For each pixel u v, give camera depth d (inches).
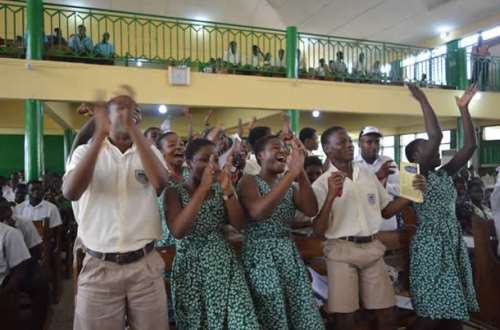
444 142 453.1
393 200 92.7
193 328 69.0
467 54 393.1
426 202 95.0
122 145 67.5
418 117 406.9
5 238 109.6
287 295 75.5
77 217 66.9
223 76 293.9
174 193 72.2
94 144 60.9
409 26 491.8
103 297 63.3
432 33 507.2
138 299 64.6
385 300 85.1
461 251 95.4
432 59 410.0
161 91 278.4
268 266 74.6
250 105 300.2
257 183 77.3
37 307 126.1
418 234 96.2
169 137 99.6
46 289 128.2
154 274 65.9
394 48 406.0
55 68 253.4
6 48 255.9
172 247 86.7
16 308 104.4
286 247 76.5
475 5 430.6
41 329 126.5
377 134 114.3
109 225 64.1
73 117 378.0
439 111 366.6
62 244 207.0
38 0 256.8
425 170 96.3
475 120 403.9
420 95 99.6
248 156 125.2
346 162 89.0
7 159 519.2
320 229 82.6
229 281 70.1
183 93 283.3
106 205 64.4
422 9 453.1
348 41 377.1
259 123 400.8
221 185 71.6
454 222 96.2
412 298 96.7
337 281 83.9
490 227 124.9
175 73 279.4
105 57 276.7
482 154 440.8
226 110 391.2
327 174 88.7
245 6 482.6
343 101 327.6
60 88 253.9
